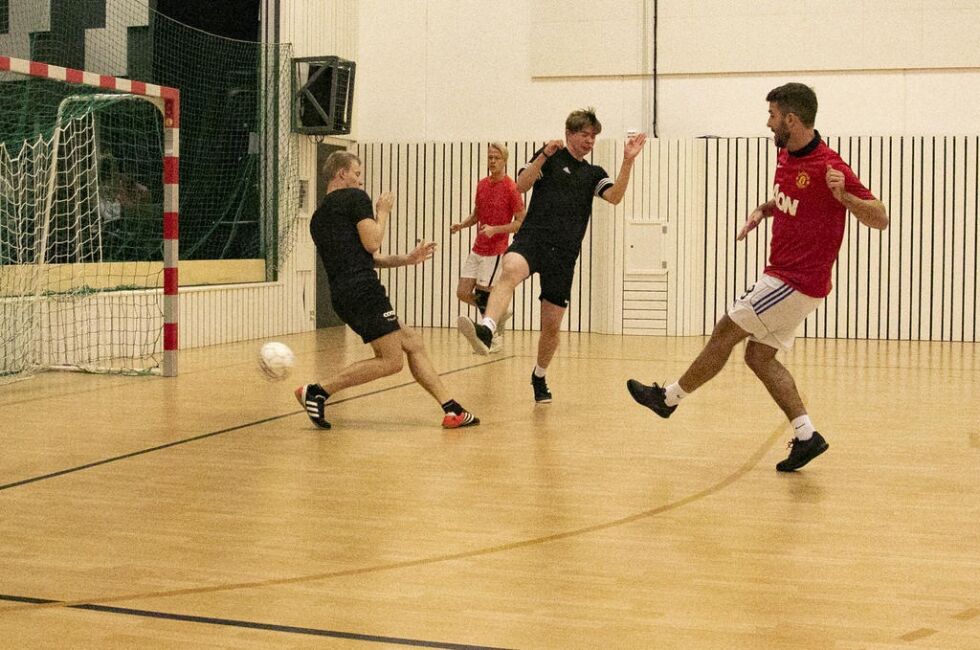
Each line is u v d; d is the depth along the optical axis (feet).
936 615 11.55
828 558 13.80
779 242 18.85
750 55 48.85
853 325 48.34
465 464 19.77
